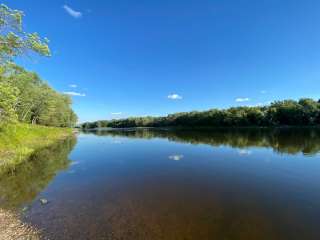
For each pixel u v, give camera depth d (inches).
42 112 2225.6
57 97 2500.0
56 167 700.0
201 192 454.9
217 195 436.1
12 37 559.8
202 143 1321.4
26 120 2074.3
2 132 1056.8
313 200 403.5
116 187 492.7
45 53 617.6
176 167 685.3
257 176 565.0
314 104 3056.1
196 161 770.8
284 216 342.0
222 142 1342.3
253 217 339.3
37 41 601.0
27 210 366.9
